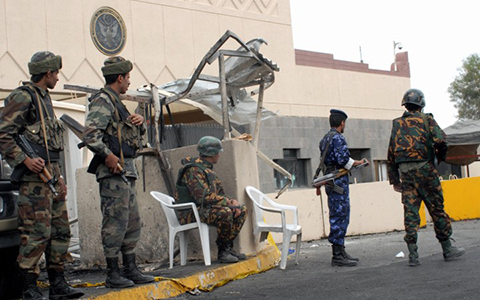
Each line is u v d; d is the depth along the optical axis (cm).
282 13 2369
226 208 672
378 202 1381
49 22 1684
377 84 2727
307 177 2300
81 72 1742
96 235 798
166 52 1967
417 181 706
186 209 695
